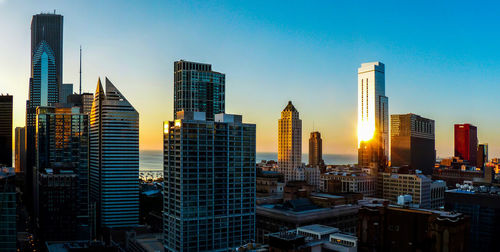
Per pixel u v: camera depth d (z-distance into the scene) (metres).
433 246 191.12
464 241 191.88
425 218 199.38
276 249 193.75
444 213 196.12
